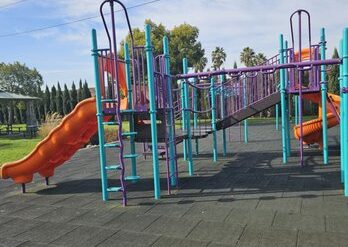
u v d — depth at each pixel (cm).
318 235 392
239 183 661
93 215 509
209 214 483
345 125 528
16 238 433
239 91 995
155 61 620
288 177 693
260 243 379
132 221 472
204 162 915
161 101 616
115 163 968
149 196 595
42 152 670
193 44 3244
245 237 397
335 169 748
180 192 612
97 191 655
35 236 437
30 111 2408
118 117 547
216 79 1073
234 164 868
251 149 1128
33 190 691
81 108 670
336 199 525
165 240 402
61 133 670
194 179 714
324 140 826
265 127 1961
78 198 612
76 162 1022
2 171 659
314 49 879
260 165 839
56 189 690
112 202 570
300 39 853
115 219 484
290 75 890
